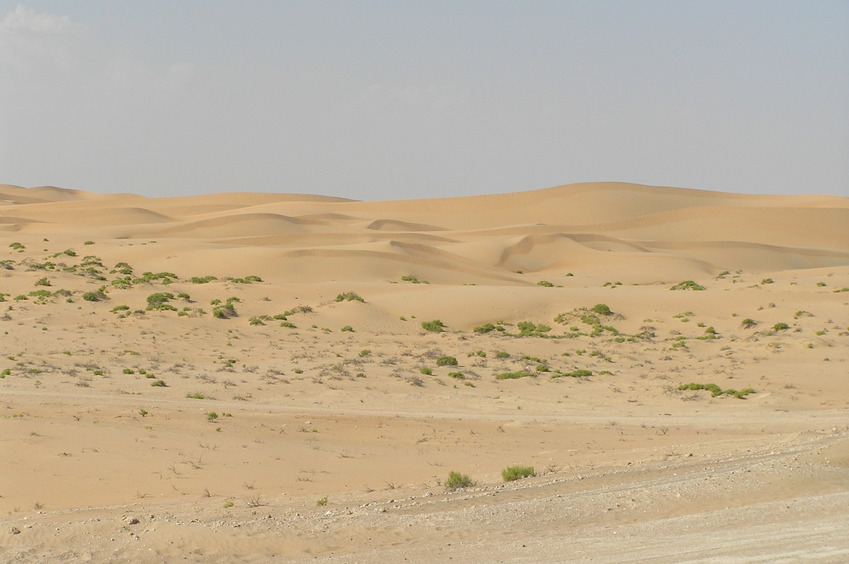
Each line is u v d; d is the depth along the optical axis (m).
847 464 17.62
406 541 13.29
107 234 150.12
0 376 40.66
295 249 107.75
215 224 168.75
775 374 46.53
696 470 18.83
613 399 40.50
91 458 23.09
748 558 10.31
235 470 22.36
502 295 77.62
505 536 13.20
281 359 50.97
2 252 108.44
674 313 72.50
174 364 47.97
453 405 38.16
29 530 14.27
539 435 29.58
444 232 176.00
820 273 100.62
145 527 14.19
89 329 58.62
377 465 23.45
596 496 15.79
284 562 12.48
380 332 65.62
